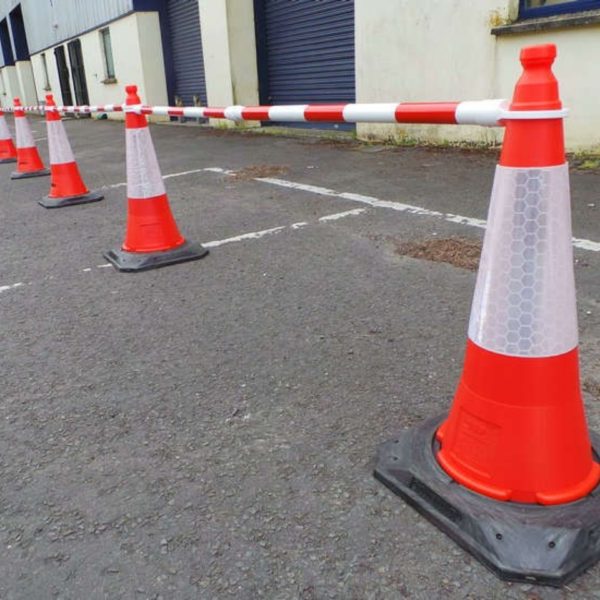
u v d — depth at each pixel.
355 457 2.14
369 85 8.90
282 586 1.64
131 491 2.03
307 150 9.17
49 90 25.69
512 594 1.58
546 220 1.64
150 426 2.38
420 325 3.11
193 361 2.89
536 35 6.60
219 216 5.57
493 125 1.78
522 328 1.69
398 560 1.70
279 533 1.82
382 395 2.51
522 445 1.74
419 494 1.90
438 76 7.82
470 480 1.83
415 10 7.83
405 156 7.82
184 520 1.89
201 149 10.33
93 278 4.14
